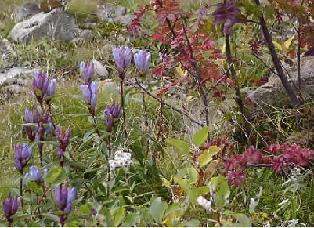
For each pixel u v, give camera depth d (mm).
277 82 858
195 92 892
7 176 814
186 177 698
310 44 804
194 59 795
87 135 741
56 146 720
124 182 736
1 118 975
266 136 814
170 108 913
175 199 680
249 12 751
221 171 723
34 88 703
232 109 833
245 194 737
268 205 728
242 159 704
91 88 725
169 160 801
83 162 767
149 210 609
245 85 971
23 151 654
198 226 592
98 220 602
